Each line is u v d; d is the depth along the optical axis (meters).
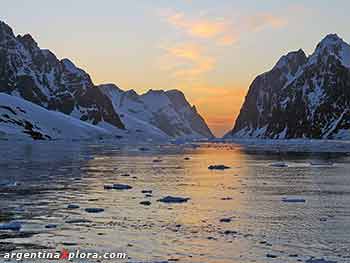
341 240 22.28
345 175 54.53
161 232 23.88
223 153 113.19
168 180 48.78
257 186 43.59
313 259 19.05
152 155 101.62
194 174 55.69
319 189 41.31
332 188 42.12
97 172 57.00
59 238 22.47
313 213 29.33
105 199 34.78
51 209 30.23
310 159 87.31
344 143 194.50
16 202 33.03
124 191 39.50
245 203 33.25
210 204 32.69
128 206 31.61
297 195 37.56
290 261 18.84
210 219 27.22
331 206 31.91
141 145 179.38
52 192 38.38
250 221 26.72
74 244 21.39
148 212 29.38
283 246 21.16
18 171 56.03
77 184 44.00
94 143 192.38
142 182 46.75
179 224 25.77
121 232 23.72
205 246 21.11
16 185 42.66
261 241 22.08
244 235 23.31
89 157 86.62
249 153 113.25
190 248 20.81
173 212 29.44
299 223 26.20
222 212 29.56
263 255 19.75
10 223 25.17
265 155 103.19
